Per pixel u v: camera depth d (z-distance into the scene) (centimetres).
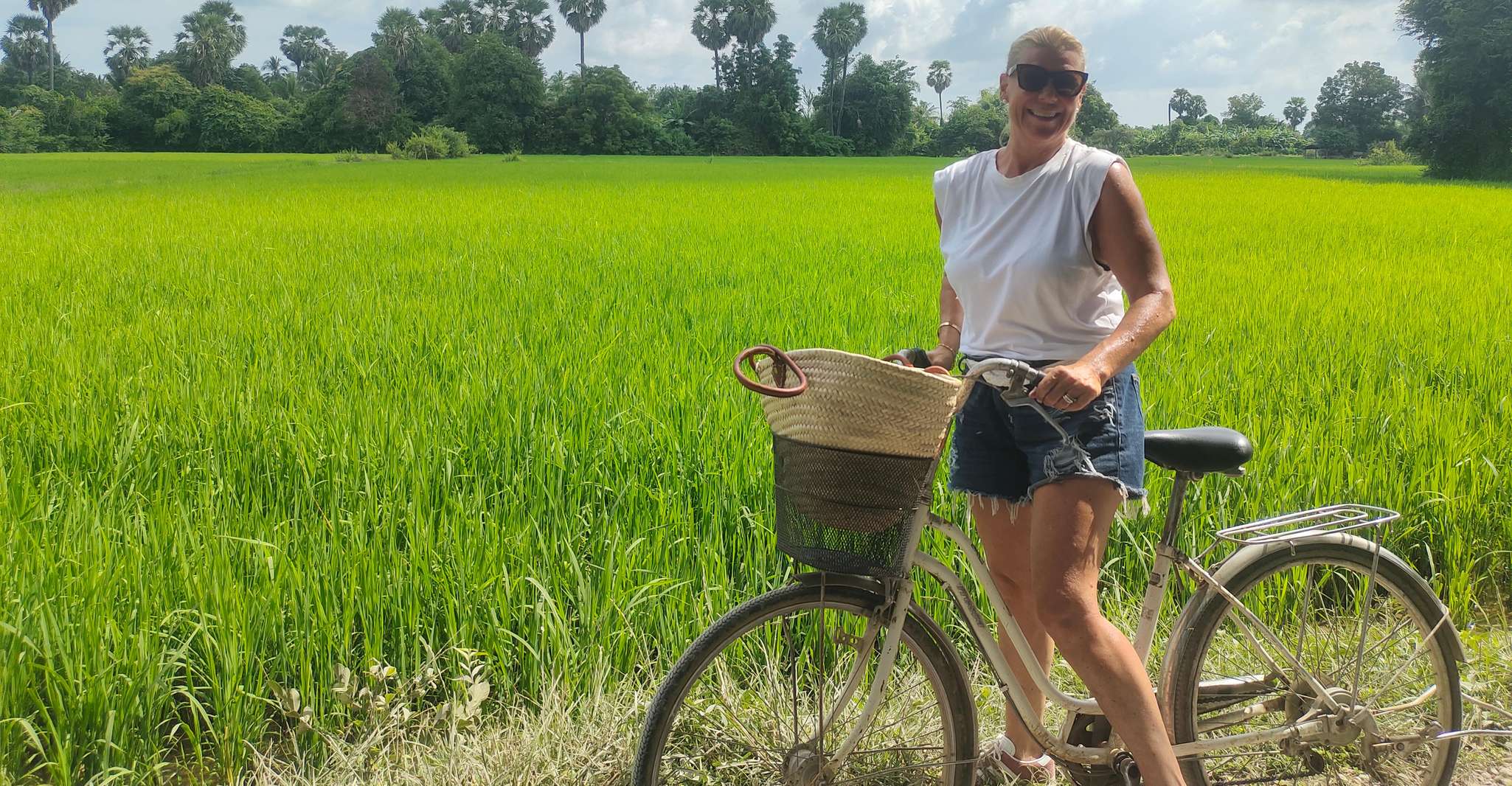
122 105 10569
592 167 5869
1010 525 258
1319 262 1255
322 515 393
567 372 599
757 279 1080
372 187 3234
